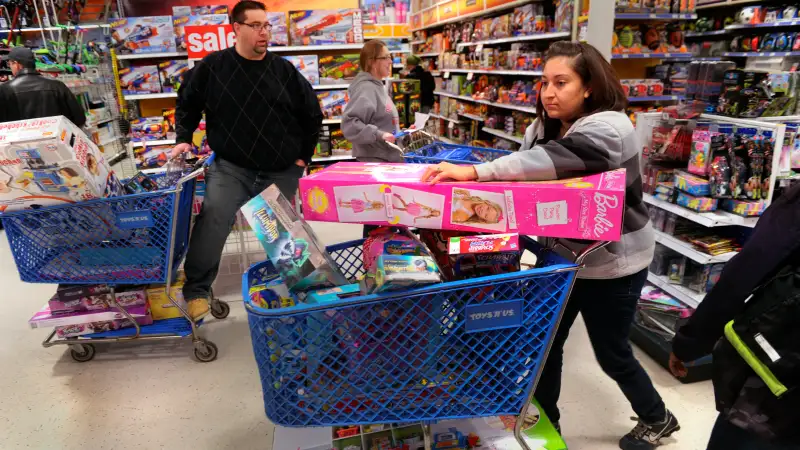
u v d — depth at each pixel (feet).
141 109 17.16
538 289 3.90
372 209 4.02
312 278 4.18
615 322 5.39
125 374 8.50
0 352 9.26
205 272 9.01
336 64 17.89
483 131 23.15
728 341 3.76
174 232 7.91
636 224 4.98
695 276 8.58
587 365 8.29
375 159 11.42
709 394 7.38
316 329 3.72
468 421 5.85
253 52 9.09
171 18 15.96
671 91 12.84
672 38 12.73
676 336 4.26
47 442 6.90
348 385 3.93
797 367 3.31
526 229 3.81
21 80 13.41
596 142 4.22
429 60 30.14
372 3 33.63
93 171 7.40
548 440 5.57
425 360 3.92
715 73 8.47
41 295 11.71
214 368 8.61
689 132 8.29
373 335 3.77
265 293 4.15
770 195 7.47
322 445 5.61
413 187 3.91
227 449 6.70
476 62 22.18
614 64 13.35
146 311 8.80
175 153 9.12
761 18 18.42
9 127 6.82
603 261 4.97
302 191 4.12
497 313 3.82
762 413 3.54
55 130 6.74
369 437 5.64
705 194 7.82
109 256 8.04
